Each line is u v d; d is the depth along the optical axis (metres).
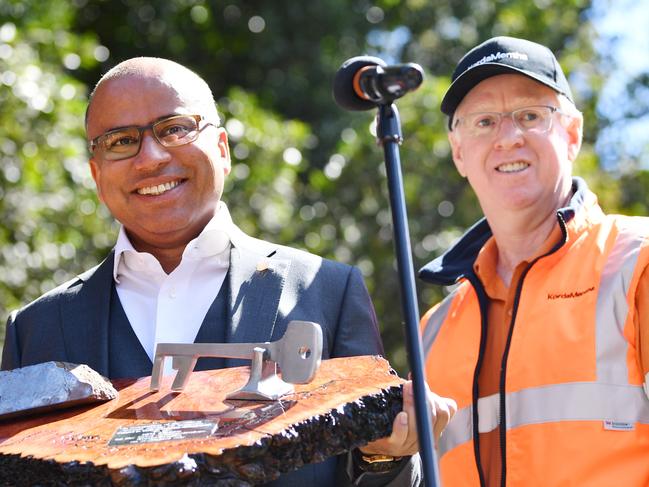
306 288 3.46
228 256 3.51
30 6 9.70
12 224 8.19
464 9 13.56
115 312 3.51
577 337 3.67
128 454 2.56
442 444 3.95
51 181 8.51
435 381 4.03
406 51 13.53
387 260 10.91
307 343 2.79
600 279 3.71
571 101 4.12
